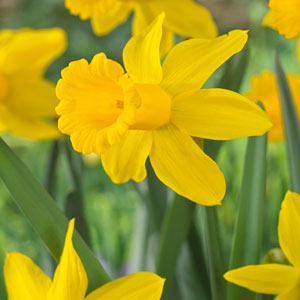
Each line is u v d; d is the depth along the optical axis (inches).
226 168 37.9
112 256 38.7
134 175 20.9
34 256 37.5
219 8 102.7
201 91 20.5
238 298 21.3
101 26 27.0
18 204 20.7
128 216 45.7
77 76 20.8
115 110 21.1
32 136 28.7
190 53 20.6
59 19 102.3
